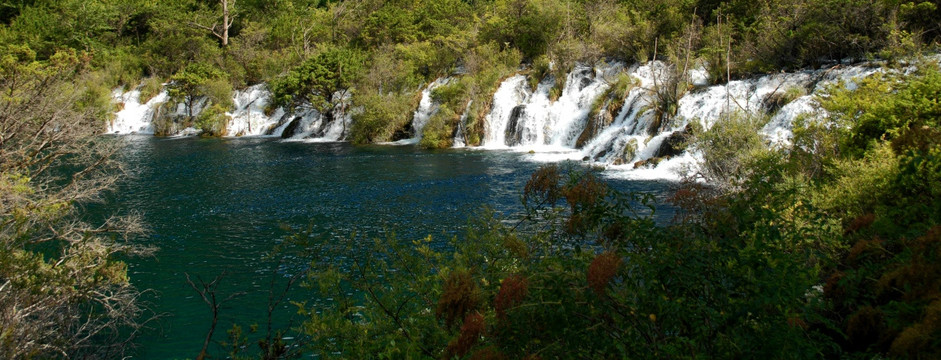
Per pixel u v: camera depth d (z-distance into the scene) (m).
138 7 75.75
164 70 67.00
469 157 31.34
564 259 4.90
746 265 4.17
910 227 5.95
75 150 12.55
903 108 11.41
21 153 11.35
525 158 30.38
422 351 5.45
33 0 75.81
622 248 4.51
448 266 6.21
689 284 3.96
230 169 28.89
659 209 16.11
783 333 3.74
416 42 53.81
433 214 17.78
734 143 15.19
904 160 6.74
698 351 3.96
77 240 9.84
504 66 44.47
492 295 4.97
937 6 25.38
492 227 6.54
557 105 37.34
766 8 32.91
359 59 50.50
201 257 13.86
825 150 12.67
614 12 46.50
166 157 34.41
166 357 8.77
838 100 13.79
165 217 18.11
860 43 26.86
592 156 29.42
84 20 69.06
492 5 61.16
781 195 5.08
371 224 16.72
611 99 33.72
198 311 10.57
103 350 8.77
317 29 69.50
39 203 10.55
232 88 58.59
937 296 3.95
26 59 12.05
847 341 4.84
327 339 5.98
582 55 39.78
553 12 47.44
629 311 4.11
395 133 42.19
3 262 6.71
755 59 30.88
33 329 6.67
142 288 11.79
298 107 50.94
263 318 10.15
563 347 3.92
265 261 13.45
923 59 17.08
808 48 28.86
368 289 6.09
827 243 6.46
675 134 25.28
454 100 39.69
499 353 3.99
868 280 5.17
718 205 4.99
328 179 25.12
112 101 58.03
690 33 32.31
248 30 67.31
